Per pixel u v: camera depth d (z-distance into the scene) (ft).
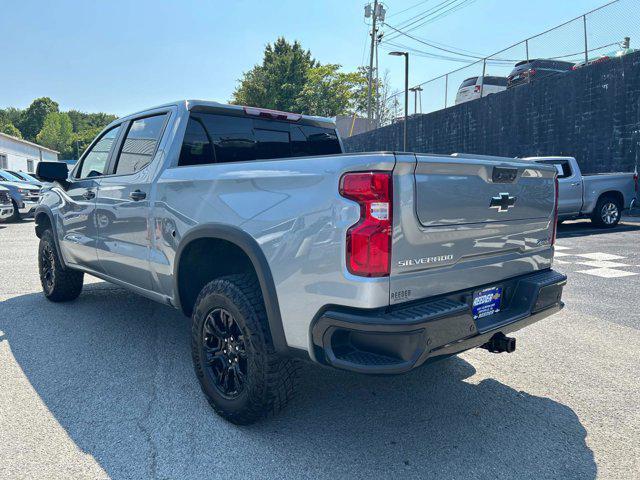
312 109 180.55
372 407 10.05
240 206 8.96
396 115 86.99
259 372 8.55
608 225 38.99
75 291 17.31
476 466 8.02
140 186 11.91
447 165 7.83
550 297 9.96
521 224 9.66
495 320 9.03
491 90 66.03
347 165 7.35
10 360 12.35
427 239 7.69
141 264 11.96
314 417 9.62
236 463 8.07
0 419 9.41
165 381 11.18
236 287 8.87
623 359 12.63
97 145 15.01
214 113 12.47
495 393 10.72
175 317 15.97
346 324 7.27
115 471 7.82
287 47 189.57
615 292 19.43
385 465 8.04
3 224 48.24
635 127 43.42
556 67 56.90
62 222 15.85
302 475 7.76
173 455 8.29
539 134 54.39
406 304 7.63
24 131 469.98
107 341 13.71
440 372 11.86
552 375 11.67
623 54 45.70
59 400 10.22
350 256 7.25
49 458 8.15
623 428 9.23
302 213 7.86
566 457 8.29
